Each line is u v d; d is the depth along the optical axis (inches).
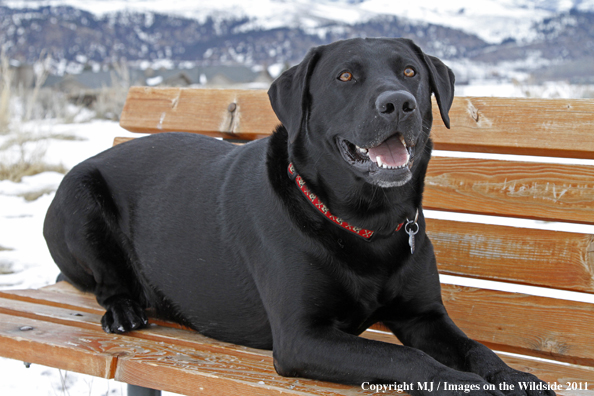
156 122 129.6
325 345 72.9
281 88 88.0
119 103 512.7
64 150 327.9
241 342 92.0
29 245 183.0
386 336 96.3
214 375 72.3
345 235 81.2
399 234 83.9
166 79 762.8
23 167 274.7
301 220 81.2
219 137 127.8
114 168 107.4
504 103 99.3
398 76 83.0
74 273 108.2
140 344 85.0
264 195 86.1
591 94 428.1
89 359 79.5
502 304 94.2
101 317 96.4
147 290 102.3
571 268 91.1
